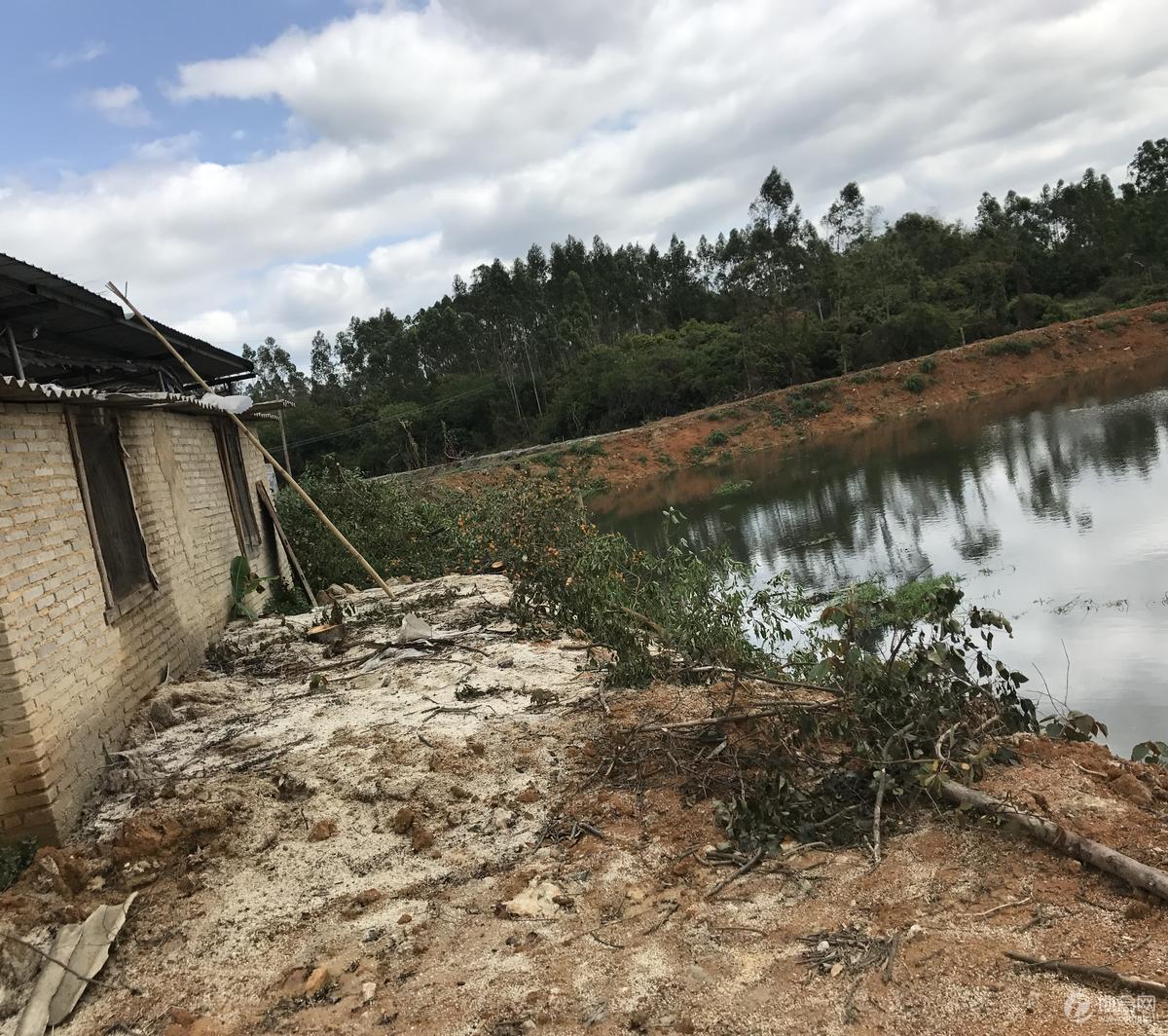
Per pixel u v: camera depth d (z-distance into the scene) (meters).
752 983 3.04
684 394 51.16
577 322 66.12
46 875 4.16
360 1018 3.11
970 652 10.12
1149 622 10.34
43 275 6.29
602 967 3.25
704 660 6.66
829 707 4.96
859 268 58.12
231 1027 3.14
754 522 23.56
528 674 6.94
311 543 14.57
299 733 6.02
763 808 4.14
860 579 14.98
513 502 12.82
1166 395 31.52
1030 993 2.74
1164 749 4.51
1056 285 62.53
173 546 8.22
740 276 58.78
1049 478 21.12
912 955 3.03
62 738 5.09
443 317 68.00
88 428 6.61
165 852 4.39
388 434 52.28
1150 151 73.75
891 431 37.88
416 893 3.96
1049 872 3.40
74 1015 3.35
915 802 4.22
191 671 8.02
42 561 5.31
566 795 4.76
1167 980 2.66
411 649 8.02
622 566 10.15
